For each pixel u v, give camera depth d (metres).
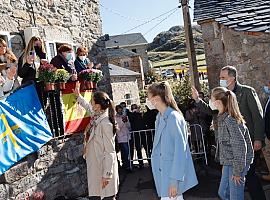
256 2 7.45
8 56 5.07
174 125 3.52
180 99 17.22
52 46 7.01
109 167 4.67
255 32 6.04
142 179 8.03
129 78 31.45
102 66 9.09
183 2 10.58
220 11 7.76
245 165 4.09
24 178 5.19
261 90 6.39
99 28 9.12
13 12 6.13
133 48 60.78
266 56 6.30
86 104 5.83
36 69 5.63
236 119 4.10
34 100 5.45
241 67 6.57
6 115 4.76
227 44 6.75
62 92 6.17
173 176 3.42
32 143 5.19
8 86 4.96
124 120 9.06
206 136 8.73
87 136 4.96
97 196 4.88
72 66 6.12
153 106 4.12
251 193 4.56
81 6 8.30
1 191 4.67
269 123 5.26
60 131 6.12
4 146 4.61
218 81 8.33
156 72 51.97
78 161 6.79
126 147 8.97
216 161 8.45
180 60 75.12
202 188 6.56
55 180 6.03
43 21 6.87
